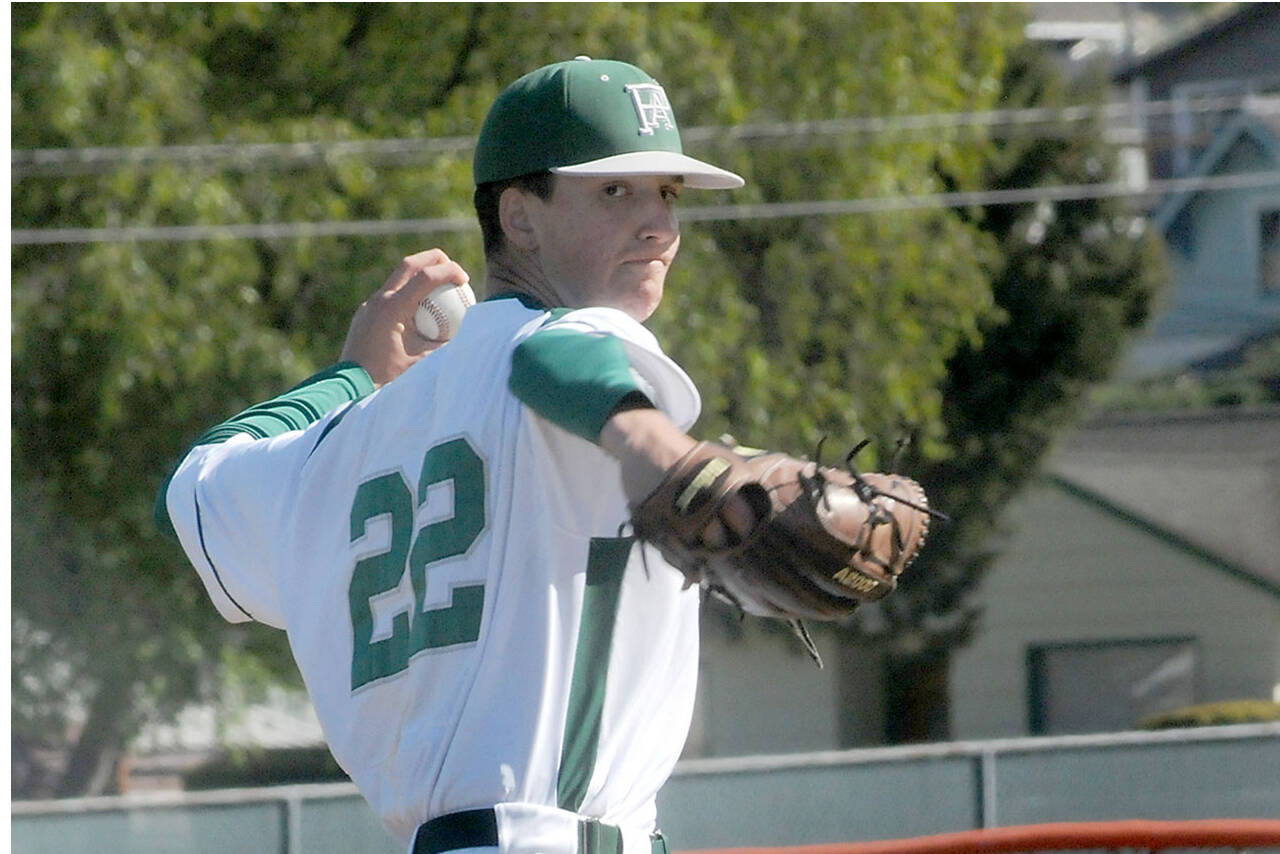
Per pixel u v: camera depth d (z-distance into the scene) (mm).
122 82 47094
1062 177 77125
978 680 78812
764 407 53312
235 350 46062
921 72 57719
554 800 7566
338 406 9734
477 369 7762
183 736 62969
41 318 46031
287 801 32469
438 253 10094
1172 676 79312
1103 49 88812
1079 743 34062
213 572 9117
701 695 75062
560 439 7375
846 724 75562
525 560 7551
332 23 50781
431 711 7688
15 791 53500
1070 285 75312
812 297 56188
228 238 45906
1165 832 22953
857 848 25312
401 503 8000
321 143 48250
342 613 8227
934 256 58219
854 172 55656
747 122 54969
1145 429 91688
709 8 55094
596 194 8008
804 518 6355
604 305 8094
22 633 49594
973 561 74562
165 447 47812
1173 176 133500
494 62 50438
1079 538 79688
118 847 32062
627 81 8039
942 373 59312
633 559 7559
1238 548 79562
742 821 33156
